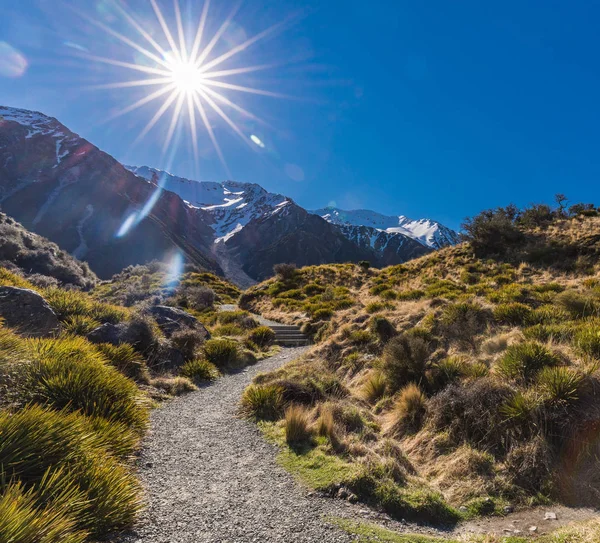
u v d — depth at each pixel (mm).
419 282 18781
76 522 2418
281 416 6094
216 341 10617
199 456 4516
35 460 2781
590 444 4363
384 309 12641
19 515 2086
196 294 24969
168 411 6203
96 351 6809
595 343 5992
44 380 4438
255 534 2955
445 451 4934
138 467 4043
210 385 8219
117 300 23812
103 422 4074
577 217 22703
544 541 3252
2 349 4750
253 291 26266
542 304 10445
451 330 8906
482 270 18312
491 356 7074
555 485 4105
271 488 3811
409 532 3307
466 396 5391
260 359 11453
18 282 9953
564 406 4789
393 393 7094
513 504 3955
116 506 2828
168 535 2838
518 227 22812
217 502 3443
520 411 4832
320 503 3582
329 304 17734
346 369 9211
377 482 3957
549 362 5777
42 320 7039
